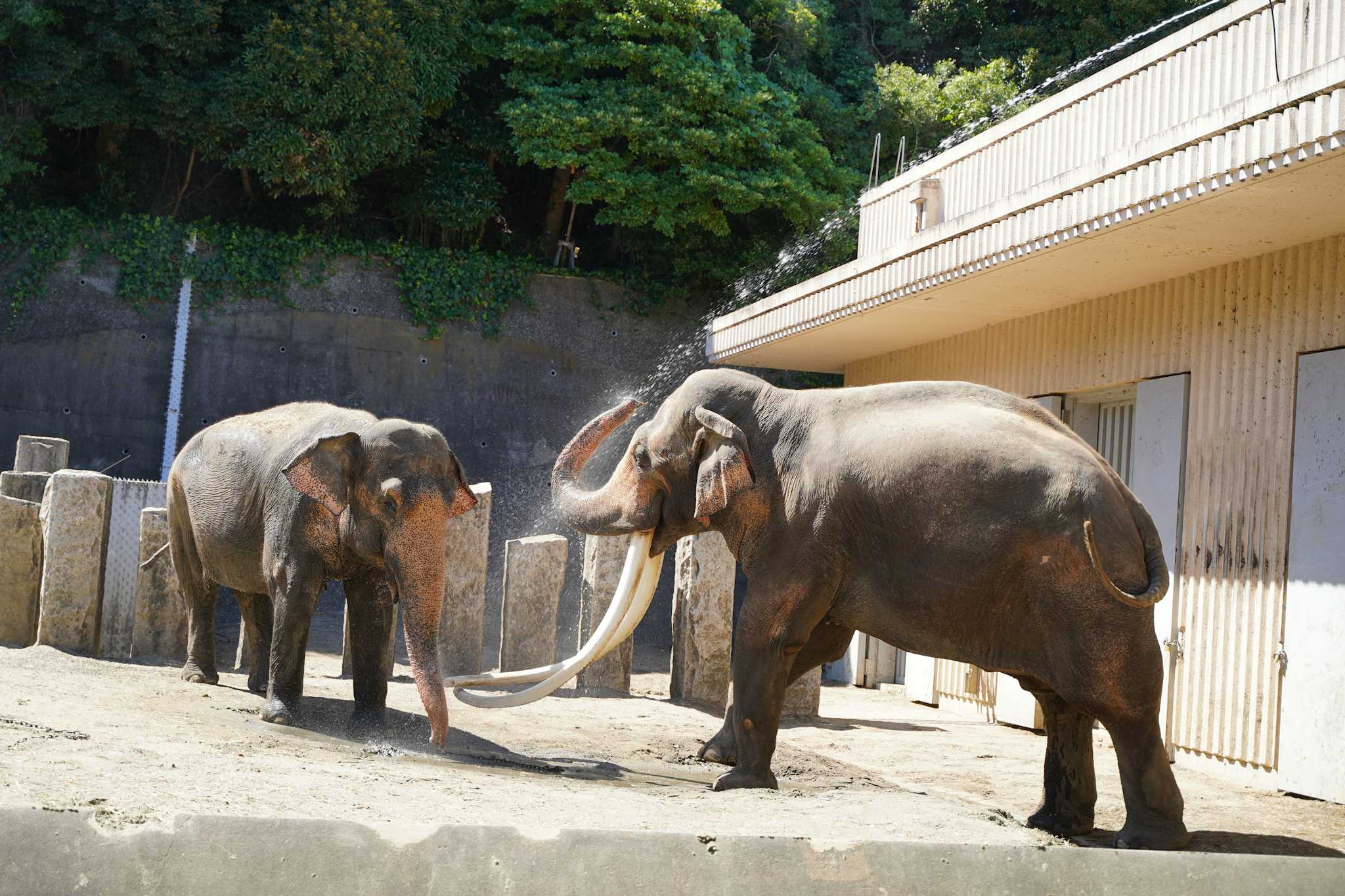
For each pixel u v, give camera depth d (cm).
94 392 1872
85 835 282
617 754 708
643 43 2173
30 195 2075
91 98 1995
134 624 957
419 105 2109
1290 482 819
